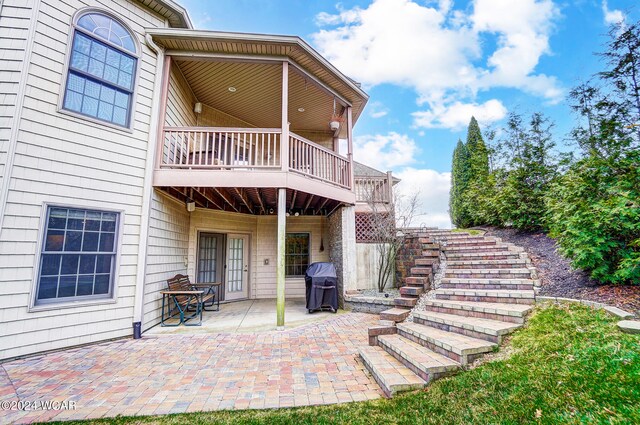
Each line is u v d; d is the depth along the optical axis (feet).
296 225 32.37
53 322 13.99
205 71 22.08
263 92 25.13
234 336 16.38
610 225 11.87
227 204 27.58
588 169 13.99
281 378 10.93
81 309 14.87
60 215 14.62
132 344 15.14
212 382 10.64
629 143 15.06
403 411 8.21
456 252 19.54
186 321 19.90
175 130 18.88
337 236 27.04
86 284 15.24
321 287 22.20
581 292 12.29
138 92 17.72
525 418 6.74
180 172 18.33
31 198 13.75
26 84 13.92
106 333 15.51
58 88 14.76
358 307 22.68
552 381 7.69
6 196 13.10
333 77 22.77
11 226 13.17
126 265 16.61
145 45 18.22
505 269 15.39
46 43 14.55
